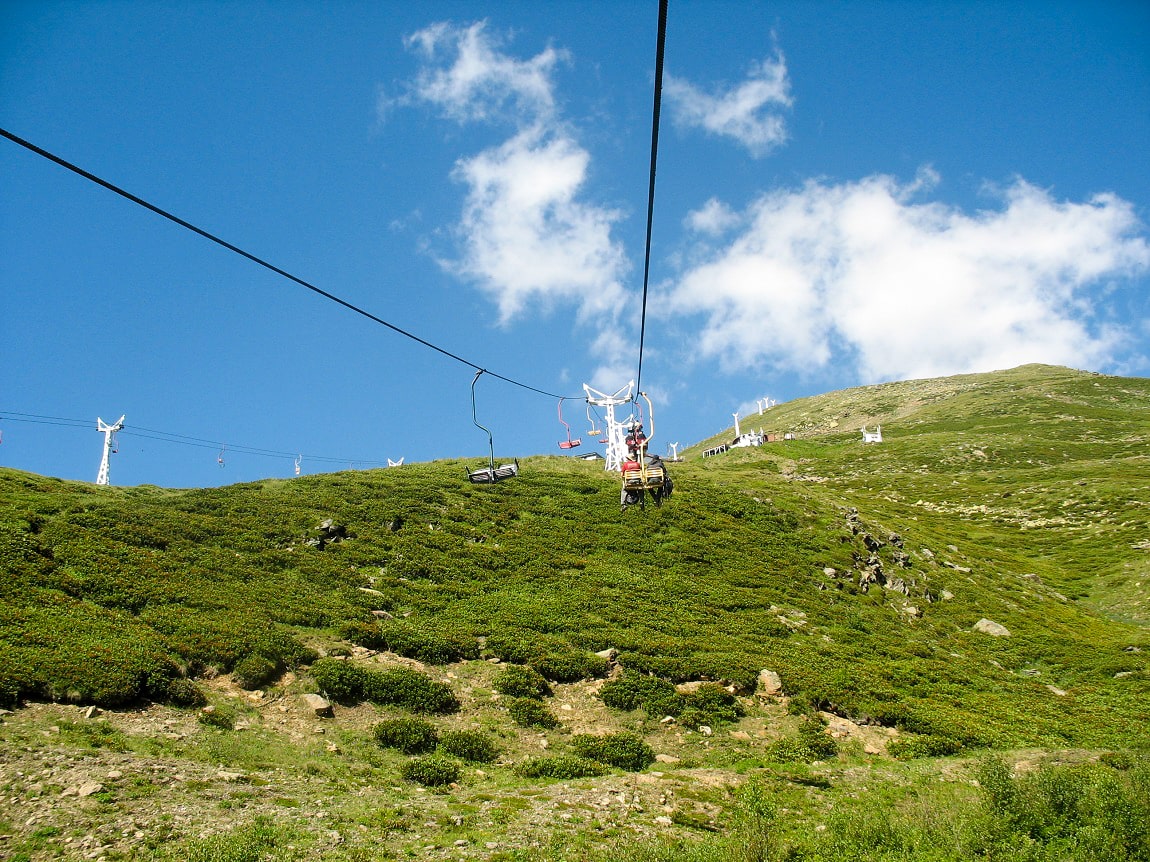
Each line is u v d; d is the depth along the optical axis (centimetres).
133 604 3064
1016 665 4534
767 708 3222
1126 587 6141
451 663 3250
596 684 3241
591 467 7456
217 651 2766
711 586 4794
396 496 5581
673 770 2583
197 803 1784
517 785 2314
